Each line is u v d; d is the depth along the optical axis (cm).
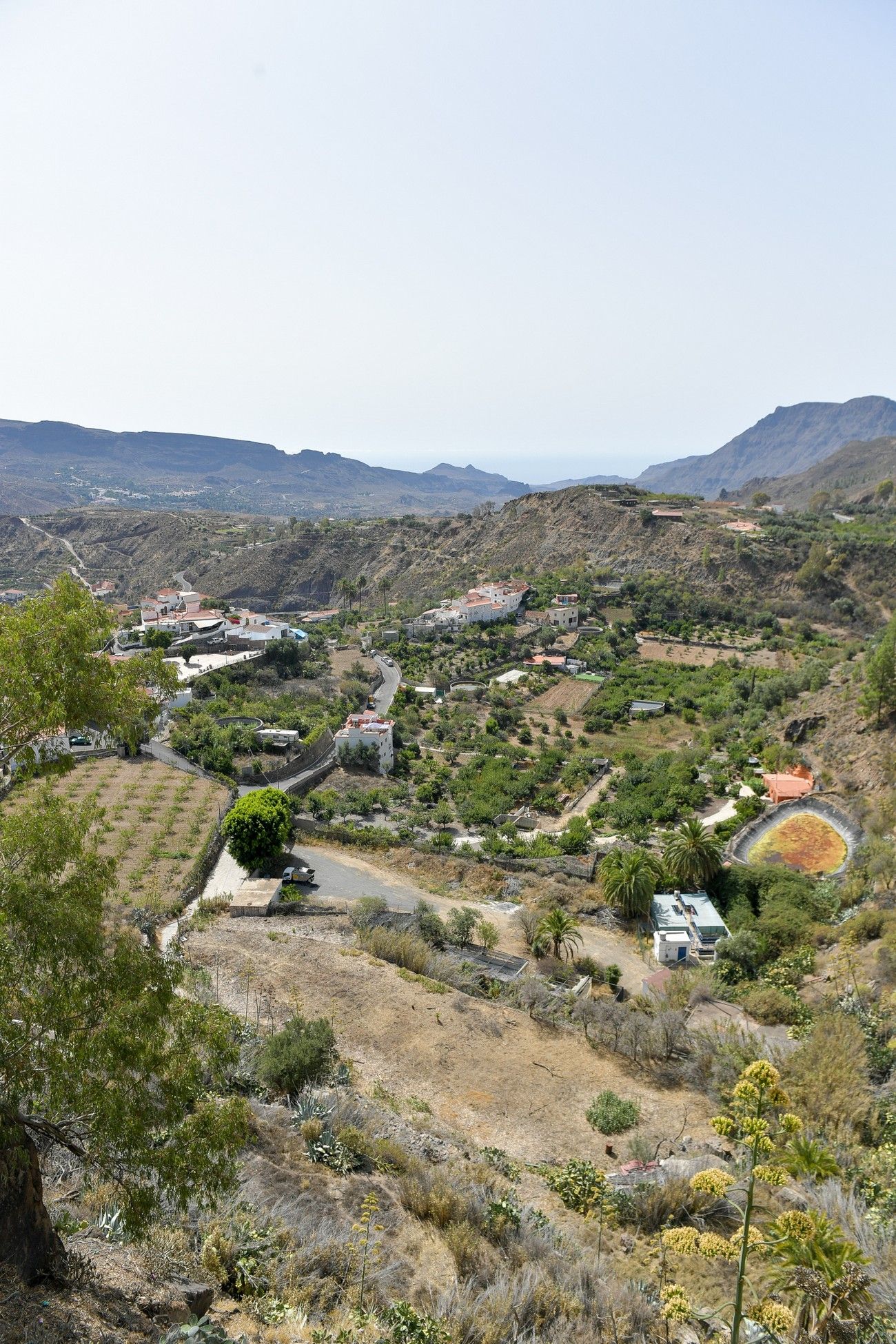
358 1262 1659
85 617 1327
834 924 4756
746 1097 1122
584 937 5003
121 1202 1451
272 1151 2148
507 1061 3219
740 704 10125
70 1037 1167
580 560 17575
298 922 4750
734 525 17325
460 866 6047
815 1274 1184
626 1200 2164
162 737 7931
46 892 1159
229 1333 1338
